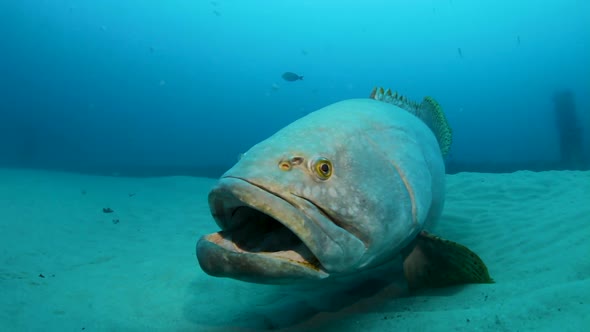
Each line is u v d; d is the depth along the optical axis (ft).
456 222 18.62
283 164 7.59
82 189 37.04
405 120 11.91
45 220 23.39
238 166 7.73
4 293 12.81
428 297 10.25
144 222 25.57
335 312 10.33
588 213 14.35
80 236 21.16
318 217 7.23
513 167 61.98
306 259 7.40
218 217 8.05
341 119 9.48
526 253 12.42
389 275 12.76
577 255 10.53
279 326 9.88
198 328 10.24
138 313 11.46
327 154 8.09
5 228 20.62
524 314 7.68
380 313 9.63
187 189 40.50
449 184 27.37
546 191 22.17
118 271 15.47
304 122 9.18
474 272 10.21
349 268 8.02
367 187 8.21
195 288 13.33
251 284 13.56
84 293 13.10
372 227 8.05
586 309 7.26
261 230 8.16
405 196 9.05
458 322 8.01
